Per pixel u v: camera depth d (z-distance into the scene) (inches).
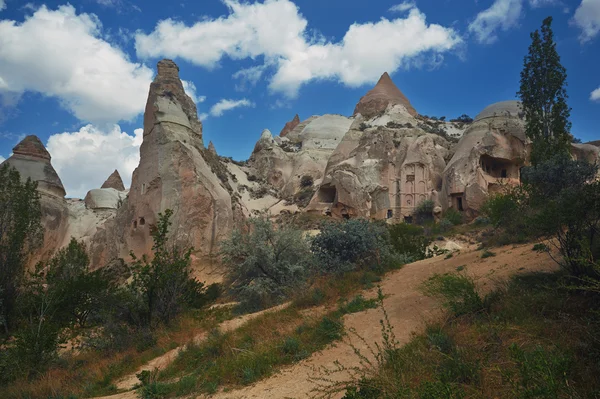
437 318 359.9
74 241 1085.8
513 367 202.5
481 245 693.3
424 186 1945.1
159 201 1529.3
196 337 565.6
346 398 212.1
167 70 1886.1
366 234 762.2
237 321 601.3
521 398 161.2
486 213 1364.4
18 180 1047.0
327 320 413.7
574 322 242.7
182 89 1893.5
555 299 294.4
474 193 1651.1
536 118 976.9
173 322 670.5
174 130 1681.8
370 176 2041.1
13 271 916.6
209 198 1526.8
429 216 1829.5
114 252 1683.1
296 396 261.7
